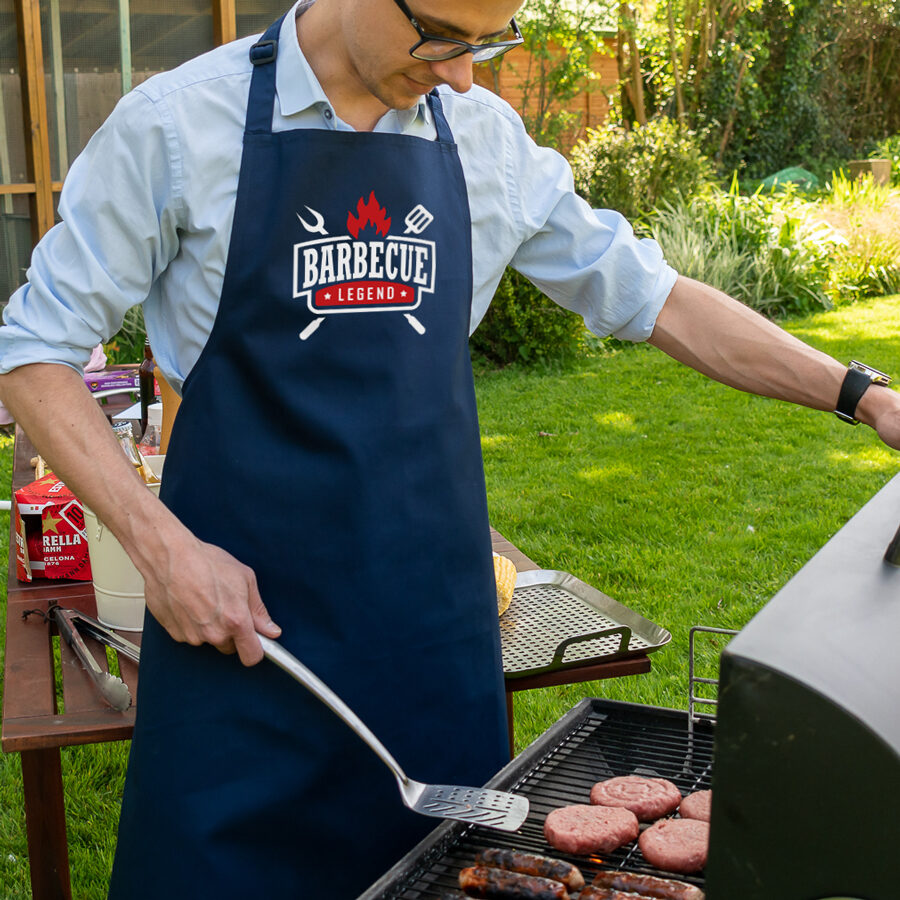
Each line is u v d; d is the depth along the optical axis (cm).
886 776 70
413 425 129
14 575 196
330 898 132
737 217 928
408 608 130
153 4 645
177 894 126
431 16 106
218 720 126
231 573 120
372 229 124
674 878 107
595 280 144
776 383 139
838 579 87
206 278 123
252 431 125
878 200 1097
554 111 1173
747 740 76
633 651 159
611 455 552
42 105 622
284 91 121
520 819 108
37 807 169
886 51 1622
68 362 121
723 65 1377
